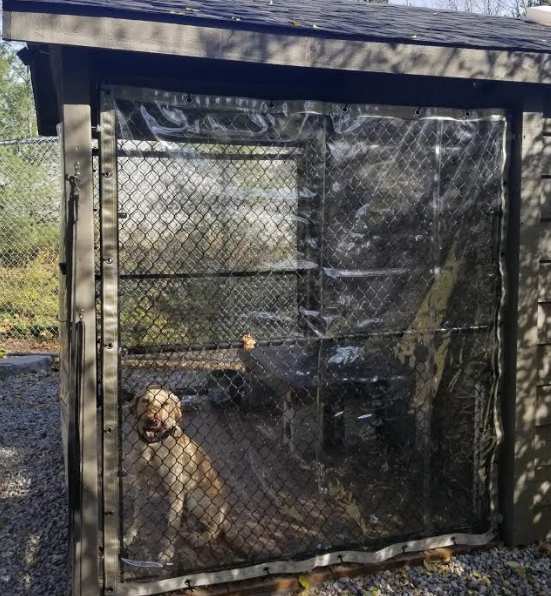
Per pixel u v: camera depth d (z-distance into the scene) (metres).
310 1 4.37
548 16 4.60
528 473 3.38
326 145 3.30
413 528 3.35
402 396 3.55
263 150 3.54
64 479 4.28
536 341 3.35
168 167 3.20
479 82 3.16
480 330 3.41
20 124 13.76
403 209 3.42
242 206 3.54
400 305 3.51
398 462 3.54
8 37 2.33
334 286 3.59
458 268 3.39
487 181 3.32
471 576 3.15
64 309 3.58
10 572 3.25
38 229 9.18
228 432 3.82
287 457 3.69
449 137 3.27
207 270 3.64
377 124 3.21
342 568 3.15
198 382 3.85
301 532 3.27
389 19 3.60
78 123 2.60
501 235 3.32
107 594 2.80
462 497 3.52
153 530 3.05
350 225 3.53
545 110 3.33
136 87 2.71
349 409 3.66
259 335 3.92
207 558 3.06
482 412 3.43
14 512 3.94
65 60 2.57
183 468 3.06
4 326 9.05
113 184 2.70
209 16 2.53
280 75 3.17
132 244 3.38
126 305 3.54
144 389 3.20
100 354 2.77
